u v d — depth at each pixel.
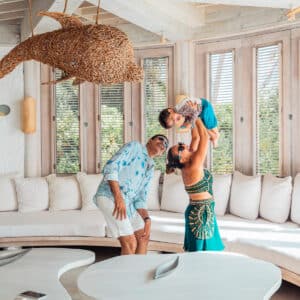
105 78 2.82
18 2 5.37
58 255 3.36
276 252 3.66
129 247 3.64
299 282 3.45
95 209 5.61
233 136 5.55
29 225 4.87
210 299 2.22
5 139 6.29
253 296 2.26
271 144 5.24
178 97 5.72
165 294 2.31
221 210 5.15
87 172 6.29
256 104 5.36
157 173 5.78
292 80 5.02
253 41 5.36
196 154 3.85
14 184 5.77
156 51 6.04
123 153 3.59
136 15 4.73
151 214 5.32
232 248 4.11
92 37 2.74
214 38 5.67
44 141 6.36
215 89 5.72
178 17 5.22
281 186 4.67
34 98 6.23
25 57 3.07
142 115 6.10
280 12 4.95
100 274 2.67
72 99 6.28
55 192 5.70
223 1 4.17
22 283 2.62
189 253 3.12
